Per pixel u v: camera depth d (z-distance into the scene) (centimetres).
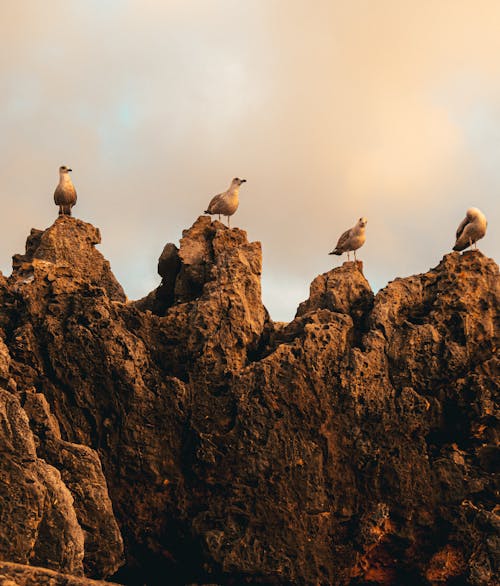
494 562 3862
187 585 3909
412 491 4025
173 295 4662
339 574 3941
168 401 4059
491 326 4294
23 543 3122
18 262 4600
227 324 4209
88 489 3575
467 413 4134
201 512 3953
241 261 4347
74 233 4625
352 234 4612
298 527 3919
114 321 4103
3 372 3659
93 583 2780
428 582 3984
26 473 3195
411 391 4128
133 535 3969
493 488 4025
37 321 4081
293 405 4044
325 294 4478
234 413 4059
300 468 3978
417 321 4325
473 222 4475
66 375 4009
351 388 4081
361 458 4047
